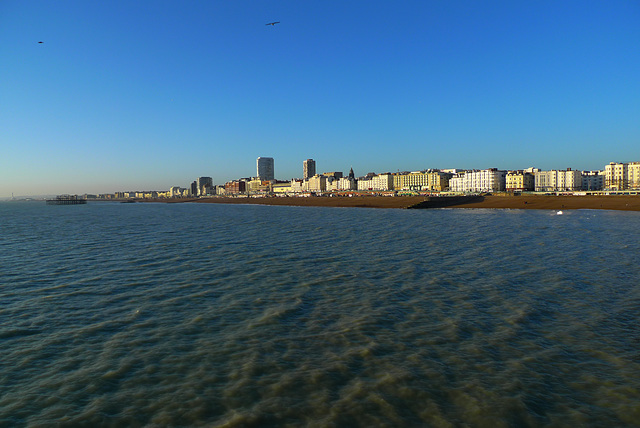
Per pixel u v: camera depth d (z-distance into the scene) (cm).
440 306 2167
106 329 1905
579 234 4938
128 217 10400
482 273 2894
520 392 1320
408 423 1176
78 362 1570
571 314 2009
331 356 1591
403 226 6438
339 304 2228
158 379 1437
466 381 1391
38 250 4266
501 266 3112
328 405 1266
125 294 2480
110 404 1288
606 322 1894
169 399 1311
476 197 13162
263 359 1573
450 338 1744
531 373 1438
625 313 2006
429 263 3275
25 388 1386
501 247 4012
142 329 1898
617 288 2441
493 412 1217
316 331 1844
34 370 1511
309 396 1317
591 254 3534
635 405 1242
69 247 4469
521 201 11862
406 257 3559
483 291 2434
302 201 18375
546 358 1547
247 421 1191
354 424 1173
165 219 9238
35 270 3194
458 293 2402
